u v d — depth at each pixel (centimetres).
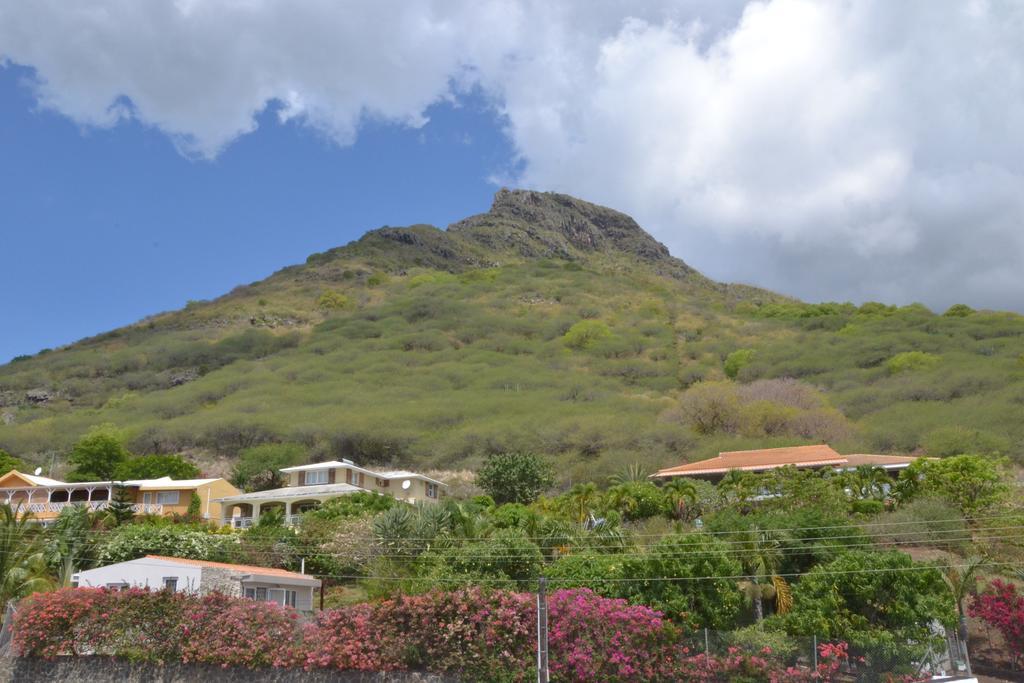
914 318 16262
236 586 3656
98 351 17350
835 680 2695
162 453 9888
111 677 2936
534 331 17688
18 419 12581
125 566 3644
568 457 8650
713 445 8338
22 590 3825
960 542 4203
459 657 2770
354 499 5666
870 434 8562
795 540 3466
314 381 13900
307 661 2834
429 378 13775
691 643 2742
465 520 4362
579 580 3262
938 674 2823
